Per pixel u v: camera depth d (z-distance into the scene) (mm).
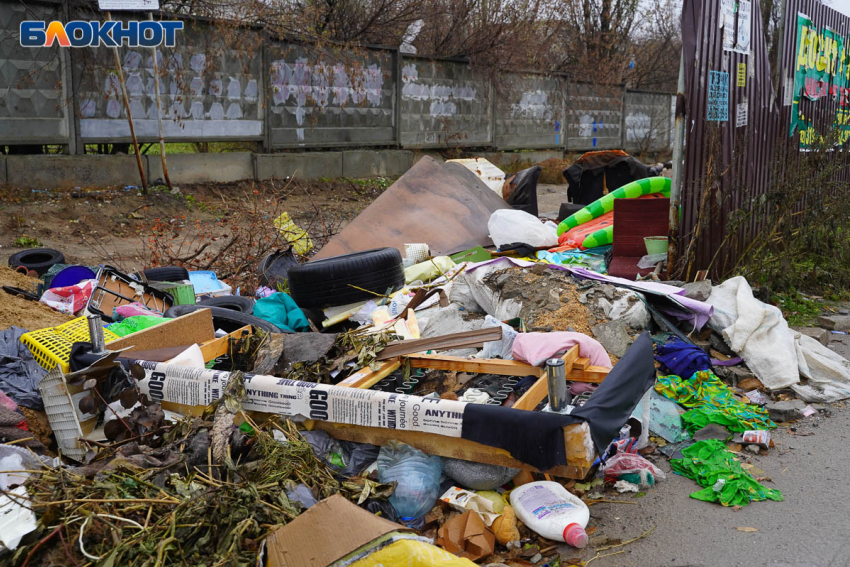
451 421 3355
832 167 10078
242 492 2906
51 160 12578
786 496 3922
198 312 4848
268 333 4660
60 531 2725
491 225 9555
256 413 3781
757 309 5910
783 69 10164
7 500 2859
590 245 9016
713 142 7805
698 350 5445
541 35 26094
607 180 12344
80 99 12969
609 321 5832
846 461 4340
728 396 5090
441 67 20219
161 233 10133
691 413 4832
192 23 14180
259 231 9711
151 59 13719
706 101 7641
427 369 4648
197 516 2828
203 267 9469
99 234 11328
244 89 15375
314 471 3309
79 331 4543
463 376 4613
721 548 3412
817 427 4891
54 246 10516
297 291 6699
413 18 20984
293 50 16203
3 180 12102
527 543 3455
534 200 11844
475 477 3586
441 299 6559
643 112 29688
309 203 14930
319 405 3623
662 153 29969
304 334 4629
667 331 5906
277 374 4277
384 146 19203
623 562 3309
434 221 9820
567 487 3971
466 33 21531
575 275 6414
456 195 10414
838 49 12688
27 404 4125
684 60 7148
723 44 7918
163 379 3861
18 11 12062
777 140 10148
